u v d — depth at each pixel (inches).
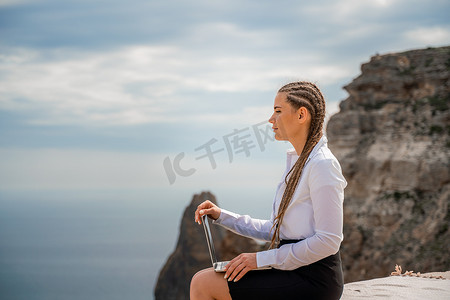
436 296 182.9
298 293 137.3
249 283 138.6
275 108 147.3
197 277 143.8
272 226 150.8
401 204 1963.6
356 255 1985.7
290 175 148.2
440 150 2004.2
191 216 2573.8
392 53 2346.2
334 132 2252.7
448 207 1854.1
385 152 2094.0
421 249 1829.5
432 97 2176.4
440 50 2278.5
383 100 2250.2
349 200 2123.5
